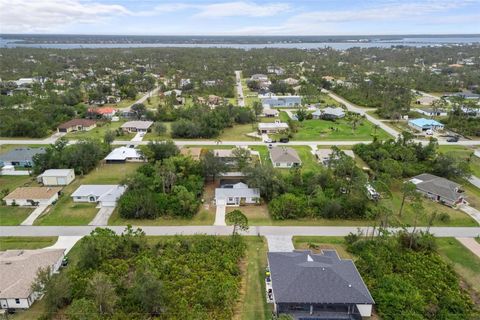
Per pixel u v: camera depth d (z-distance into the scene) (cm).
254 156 9238
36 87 16775
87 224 5931
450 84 18600
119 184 7075
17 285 4159
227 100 15400
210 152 7931
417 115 13100
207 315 3912
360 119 12606
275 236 5606
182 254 5000
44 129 10888
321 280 4153
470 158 9031
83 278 4409
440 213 6334
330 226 5950
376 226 5891
